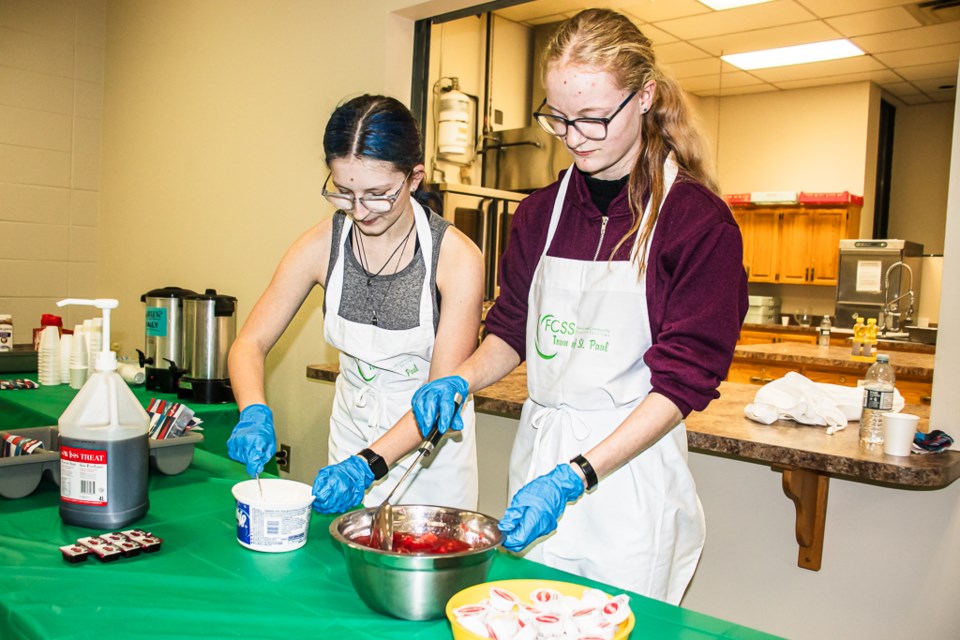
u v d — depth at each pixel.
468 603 0.89
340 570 1.08
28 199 3.97
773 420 1.99
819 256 6.32
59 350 3.00
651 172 1.28
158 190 3.87
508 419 2.50
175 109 3.75
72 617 0.90
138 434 1.25
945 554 1.73
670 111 1.30
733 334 1.22
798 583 1.95
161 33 3.81
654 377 1.21
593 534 1.34
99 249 4.27
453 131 4.25
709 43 5.39
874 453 1.66
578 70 1.14
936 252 6.92
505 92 4.91
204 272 3.63
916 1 4.43
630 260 1.29
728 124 7.12
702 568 2.12
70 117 4.11
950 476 1.57
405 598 0.90
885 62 5.75
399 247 1.53
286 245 3.23
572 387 1.35
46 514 1.29
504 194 4.02
